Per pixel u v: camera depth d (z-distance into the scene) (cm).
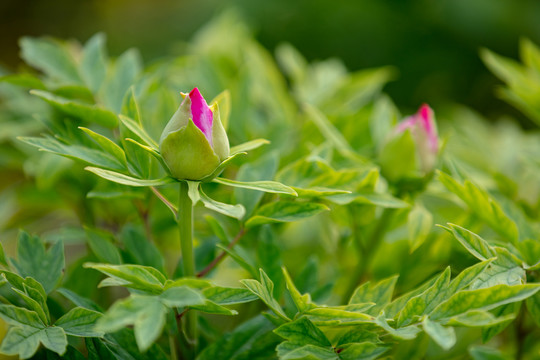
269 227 88
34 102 101
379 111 97
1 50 244
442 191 91
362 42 185
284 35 188
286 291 83
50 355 80
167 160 78
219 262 84
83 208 100
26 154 105
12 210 107
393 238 97
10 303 81
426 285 80
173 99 93
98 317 79
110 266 75
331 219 97
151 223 96
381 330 80
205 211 98
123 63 94
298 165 88
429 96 184
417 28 184
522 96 98
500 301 76
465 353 89
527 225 90
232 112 99
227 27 115
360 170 86
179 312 81
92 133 80
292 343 78
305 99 106
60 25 250
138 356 82
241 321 92
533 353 89
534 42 182
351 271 97
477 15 179
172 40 216
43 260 83
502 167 103
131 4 244
